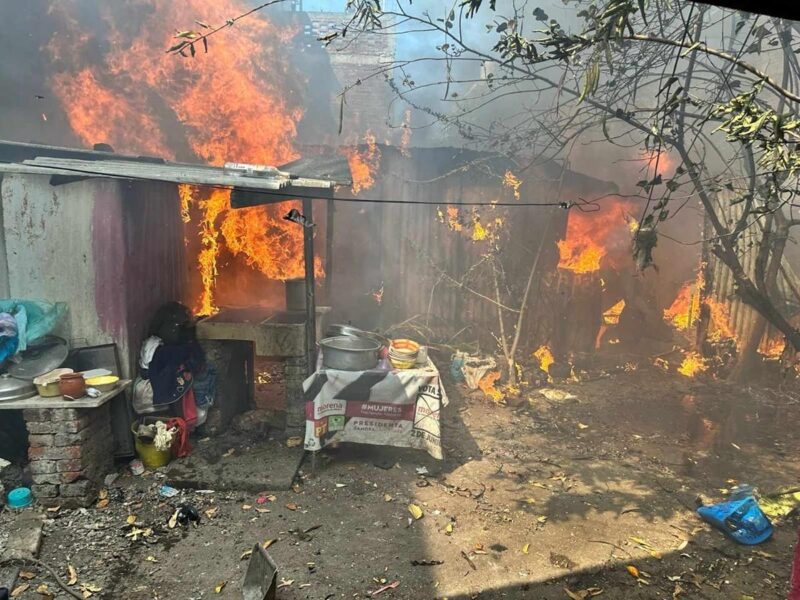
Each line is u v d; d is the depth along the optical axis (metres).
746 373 8.36
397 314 9.74
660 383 8.31
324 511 4.69
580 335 9.29
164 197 6.17
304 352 5.95
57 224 5.15
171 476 5.04
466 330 9.63
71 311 5.25
